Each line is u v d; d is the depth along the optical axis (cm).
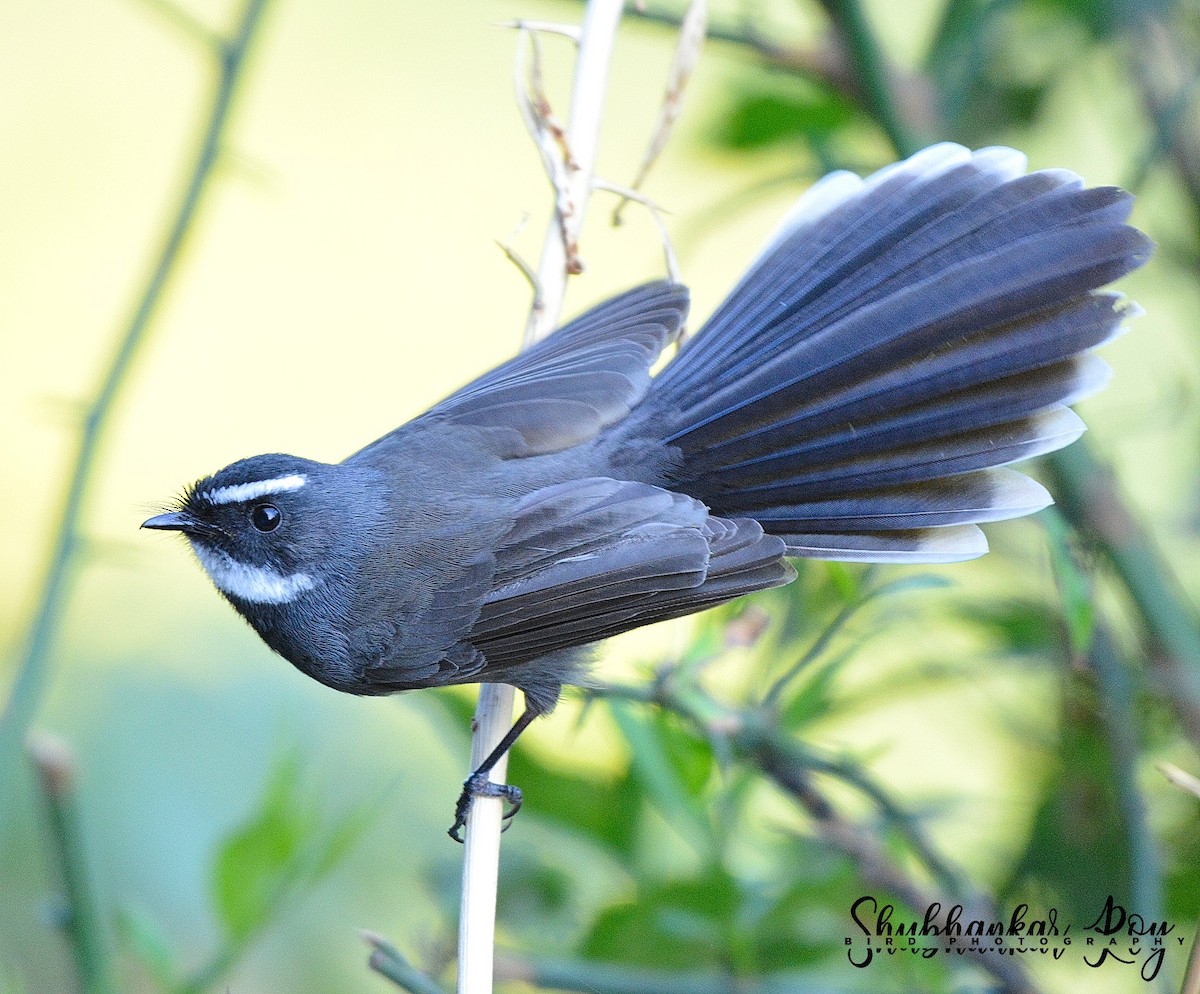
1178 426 1111
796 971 926
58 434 1648
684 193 1669
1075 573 873
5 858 1283
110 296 1756
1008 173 990
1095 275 930
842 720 1027
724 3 1420
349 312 1764
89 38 1906
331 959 1251
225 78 1035
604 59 987
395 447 1029
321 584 1000
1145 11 1123
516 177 1822
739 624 934
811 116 1154
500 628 962
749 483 981
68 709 1429
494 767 959
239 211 1802
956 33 1113
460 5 1856
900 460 953
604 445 1002
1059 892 983
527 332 1025
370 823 998
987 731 1056
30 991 1255
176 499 1071
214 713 1436
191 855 1348
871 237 1002
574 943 964
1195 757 1003
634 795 985
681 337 1034
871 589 999
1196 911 984
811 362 985
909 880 917
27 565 1541
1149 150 1034
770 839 1019
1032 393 935
